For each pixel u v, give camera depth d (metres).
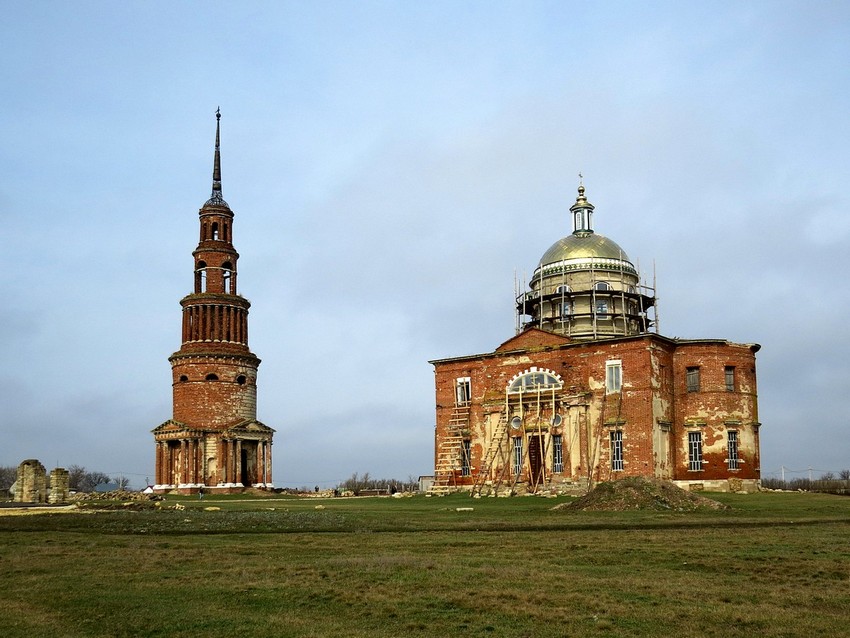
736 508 51.50
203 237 114.94
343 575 23.44
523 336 81.88
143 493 91.81
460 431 83.62
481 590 21.03
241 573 24.23
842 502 57.22
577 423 76.38
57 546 32.09
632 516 44.84
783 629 16.98
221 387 107.19
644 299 91.06
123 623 18.36
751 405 76.56
